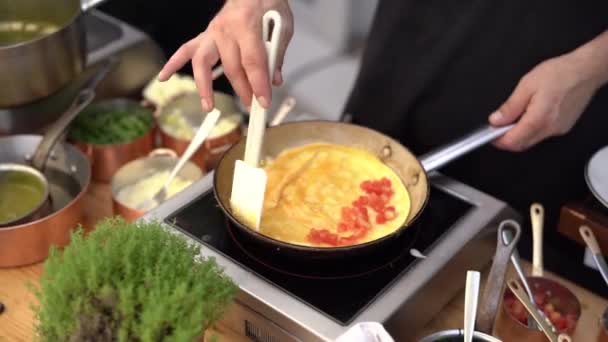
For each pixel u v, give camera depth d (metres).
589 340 0.98
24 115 1.26
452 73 1.40
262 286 0.94
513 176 1.45
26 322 0.99
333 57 2.56
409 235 1.03
